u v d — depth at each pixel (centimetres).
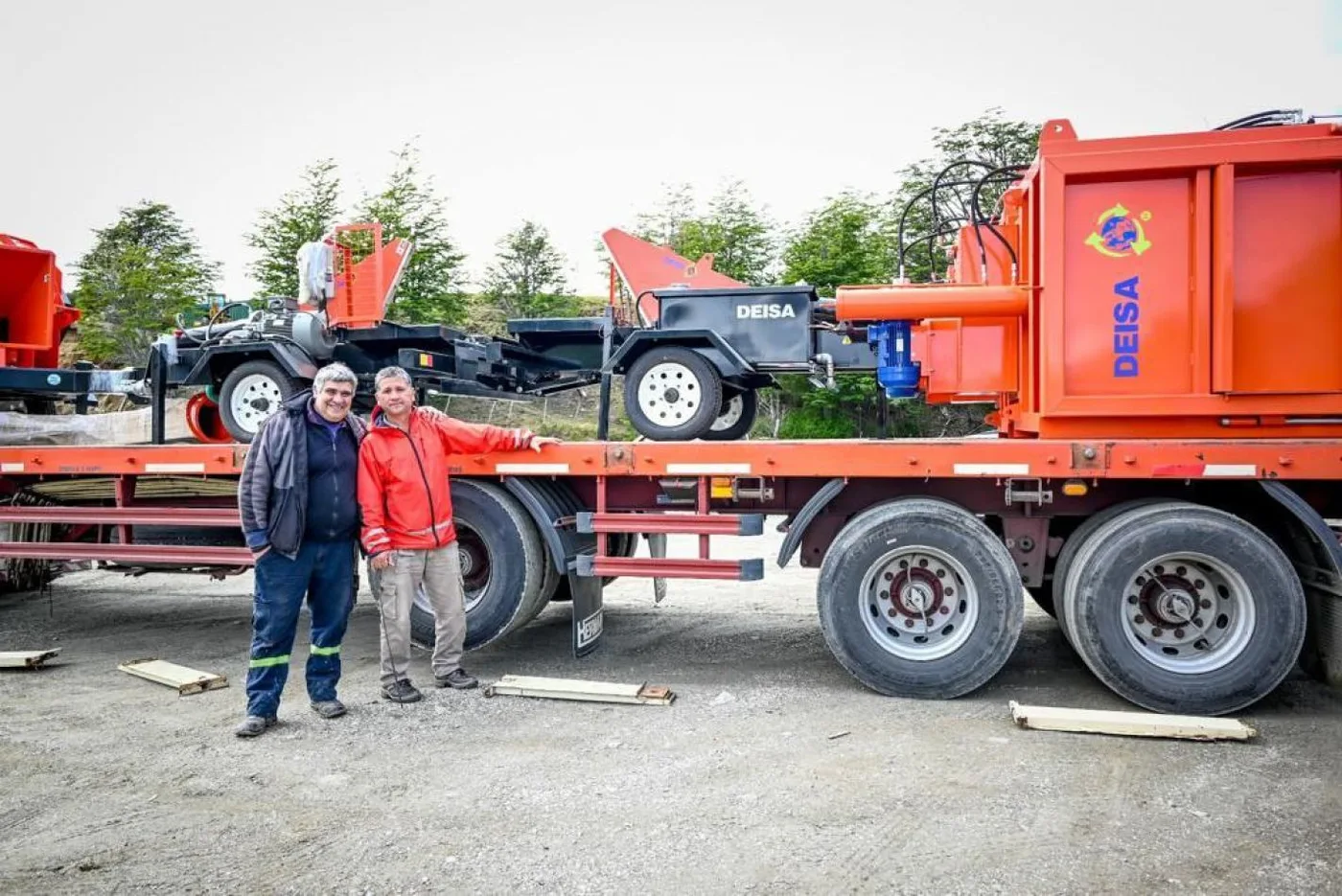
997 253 581
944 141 2309
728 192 2650
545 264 3008
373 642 614
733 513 528
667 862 282
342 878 275
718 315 680
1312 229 432
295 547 414
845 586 461
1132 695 430
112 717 445
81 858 291
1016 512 489
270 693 418
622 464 505
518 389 855
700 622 667
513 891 265
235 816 322
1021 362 512
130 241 3306
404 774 362
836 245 2231
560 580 643
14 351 835
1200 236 437
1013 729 409
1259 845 290
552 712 443
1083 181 452
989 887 264
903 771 357
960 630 454
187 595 813
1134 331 448
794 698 464
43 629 667
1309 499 462
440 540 467
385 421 462
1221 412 437
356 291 741
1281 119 456
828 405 1750
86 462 588
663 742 396
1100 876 271
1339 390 427
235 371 682
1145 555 428
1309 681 481
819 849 290
